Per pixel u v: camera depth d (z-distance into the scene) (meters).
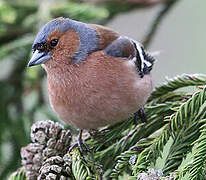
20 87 11.02
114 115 7.77
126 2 11.62
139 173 6.59
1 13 10.70
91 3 11.62
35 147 7.21
